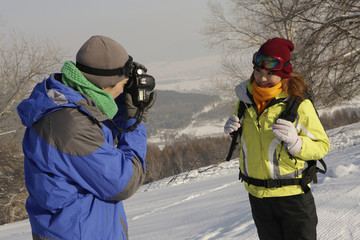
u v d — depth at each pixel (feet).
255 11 67.51
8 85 63.26
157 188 44.29
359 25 41.60
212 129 480.23
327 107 45.06
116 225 5.41
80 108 5.04
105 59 5.26
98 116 5.17
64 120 4.92
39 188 4.94
